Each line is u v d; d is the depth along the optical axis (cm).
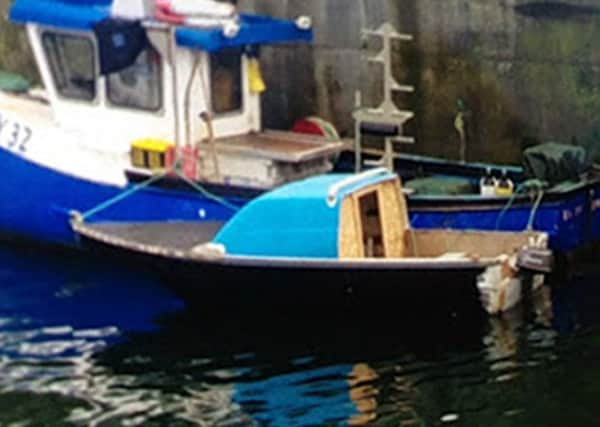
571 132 2478
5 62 2866
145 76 2394
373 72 2580
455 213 2316
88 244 2283
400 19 2533
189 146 2392
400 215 2288
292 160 2334
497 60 2491
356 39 2581
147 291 2347
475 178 2445
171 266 2203
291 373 2075
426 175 2469
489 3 2475
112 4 2380
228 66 2427
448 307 2183
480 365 2075
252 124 2477
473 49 2502
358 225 2222
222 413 1970
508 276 2172
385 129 2361
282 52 2653
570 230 2345
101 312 2278
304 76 2645
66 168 2447
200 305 2256
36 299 2328
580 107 2464
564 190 2311
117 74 2409
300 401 1998
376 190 2250
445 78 2528
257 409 1978
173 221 2359
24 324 2242
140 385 2053
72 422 1956
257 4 2645
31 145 2473
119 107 2423
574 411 1952
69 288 2367
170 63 2362
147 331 2208
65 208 2462
